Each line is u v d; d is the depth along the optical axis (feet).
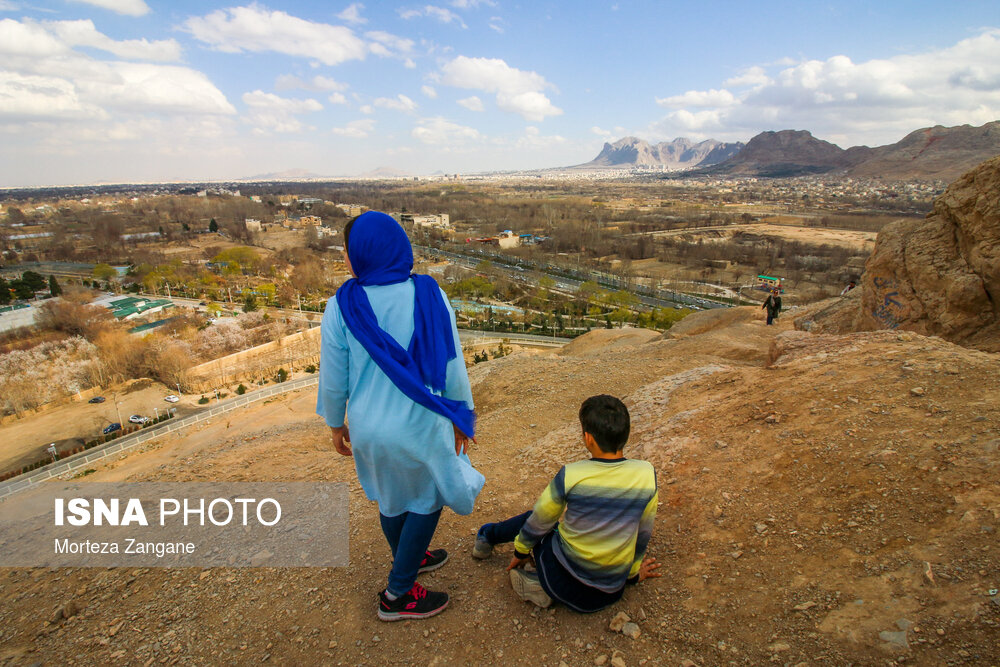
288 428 31.17
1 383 132.67
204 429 103.30
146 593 11.17
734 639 7.72
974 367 12.97
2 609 11.25
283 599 10.23
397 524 8.65
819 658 6.98
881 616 7.24
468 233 467.93
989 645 6.33
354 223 7.86
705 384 19.65
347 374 7.92
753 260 308.60
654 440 15.38
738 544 9.79
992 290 22.52
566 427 20.16
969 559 7.57
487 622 8.95
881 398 12.92
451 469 8.04
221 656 8.86
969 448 9.80
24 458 104.94
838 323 35.50
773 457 12.06
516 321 197.77
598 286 240.32
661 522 11.32
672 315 174.19
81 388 139.03
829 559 8.66
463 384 8.22
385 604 9.06
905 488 9.53
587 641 8.30
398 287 7.80
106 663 9.05
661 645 7.97
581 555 8.46
